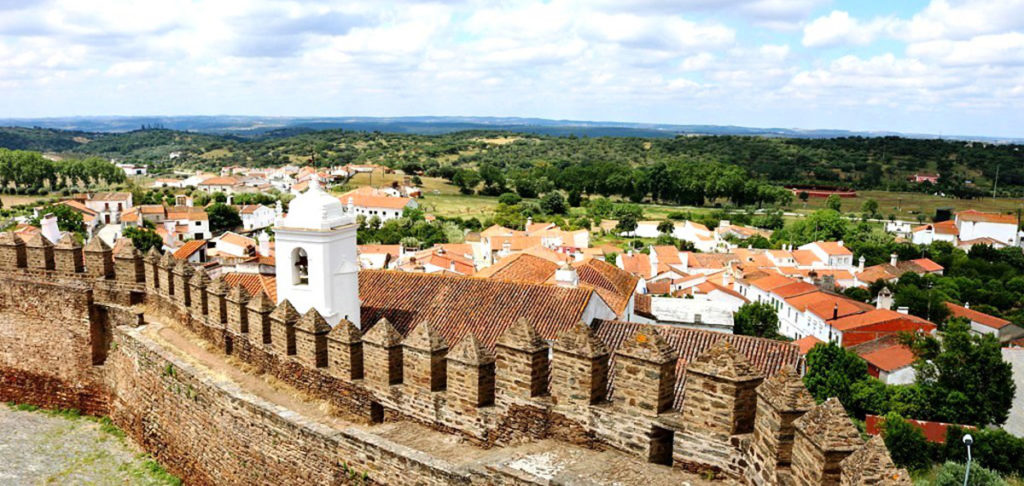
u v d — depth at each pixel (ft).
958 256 384.27
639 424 40.16
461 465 42.29
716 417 36.94
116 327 78.28
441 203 620.90
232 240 311.47
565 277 105.19
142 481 65.72
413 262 265.95
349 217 83.87
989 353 157.28
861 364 161.27
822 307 231.71
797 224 484.74
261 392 59.57
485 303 95.30
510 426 45.98
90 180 630.74
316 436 50.01
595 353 41.91
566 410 43.29
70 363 81.61
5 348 84.48
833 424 29.32
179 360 66.23
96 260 82.12
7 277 84.48
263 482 55.26
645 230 490.49
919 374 168.35
